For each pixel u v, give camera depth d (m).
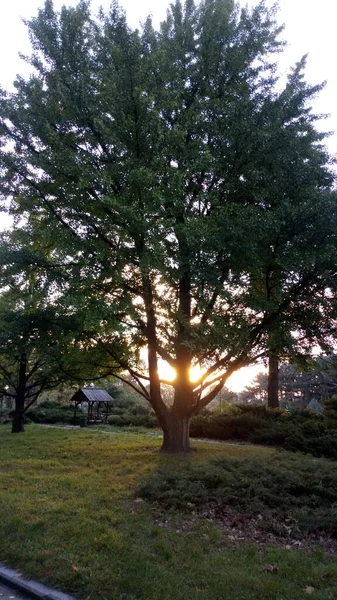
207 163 9.68
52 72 10.33
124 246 9.91
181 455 11.49
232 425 17.20
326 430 13.59
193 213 10.44
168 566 4.50
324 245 9.08
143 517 6.04
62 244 9.39
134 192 9.09
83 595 4.02
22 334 12.02
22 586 4.30
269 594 3.93
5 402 52.34
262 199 10.09
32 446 14.10
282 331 10.31
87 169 9.05
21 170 10.24
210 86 11.52
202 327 9.34
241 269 9.77
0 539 5.33
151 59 9.66
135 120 9.51
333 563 4.65
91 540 5.14
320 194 9.36
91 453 12.30
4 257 10.12
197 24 12.24
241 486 6.86
